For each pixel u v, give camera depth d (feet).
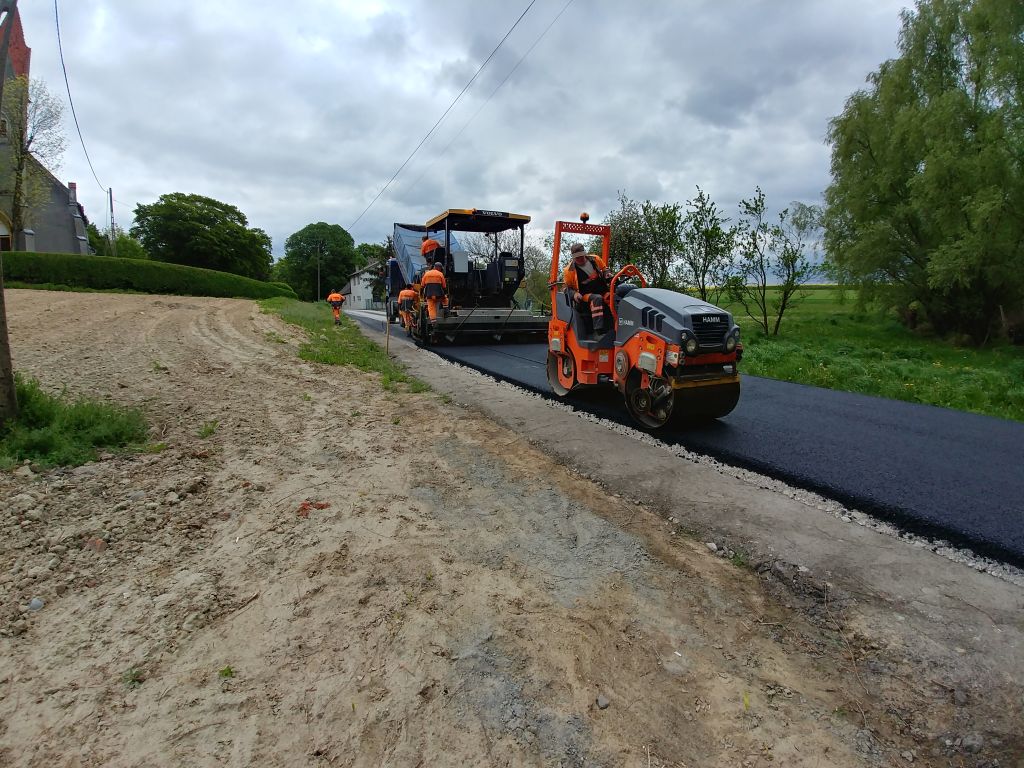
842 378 29.12
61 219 114.01
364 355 36.52
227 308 62.28
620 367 19.81
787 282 58.03
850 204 62.90
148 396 21.24
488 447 17.29
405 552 10.47
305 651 7.75
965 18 55.72
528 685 7.22
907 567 10.05
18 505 11.67
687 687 7.31
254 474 14.25
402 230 58.13
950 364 40.88
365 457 15.89
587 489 14.03
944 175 52.44
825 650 8.11
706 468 15.42
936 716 6.87
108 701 6.85
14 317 41.19
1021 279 51.70
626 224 57.16
